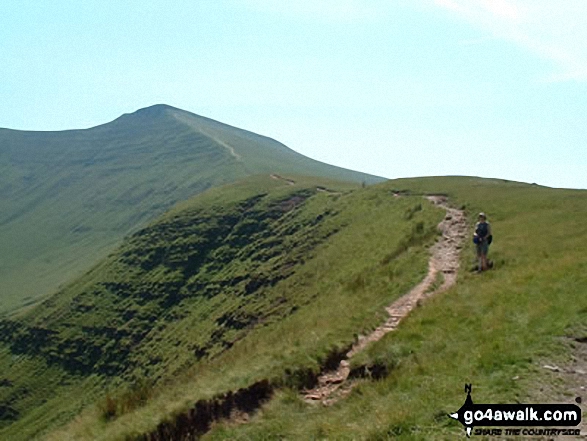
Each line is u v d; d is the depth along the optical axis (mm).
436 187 72500
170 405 18016
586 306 16703
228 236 114375
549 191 55156
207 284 99062
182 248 116500
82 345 101438
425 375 14828
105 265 128875
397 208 62469
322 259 59812
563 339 14891
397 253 40250
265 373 18578
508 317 17672
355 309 26953
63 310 115625
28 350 109812
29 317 120250
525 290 20406
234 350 32250
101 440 17828
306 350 19812
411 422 11719
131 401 22047
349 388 17047
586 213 38812
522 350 14508
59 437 21859
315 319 29656
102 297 113562
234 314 66188
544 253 27672
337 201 93688
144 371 78312
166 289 105125
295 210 108375
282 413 16203
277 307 56094
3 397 95375
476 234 28172
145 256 121375
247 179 156750
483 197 56500
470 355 15102
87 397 83812
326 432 13594
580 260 23109
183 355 69625
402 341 18469
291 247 81812
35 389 96062
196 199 141875
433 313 20641
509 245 32219
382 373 16984
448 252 35406
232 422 16516
